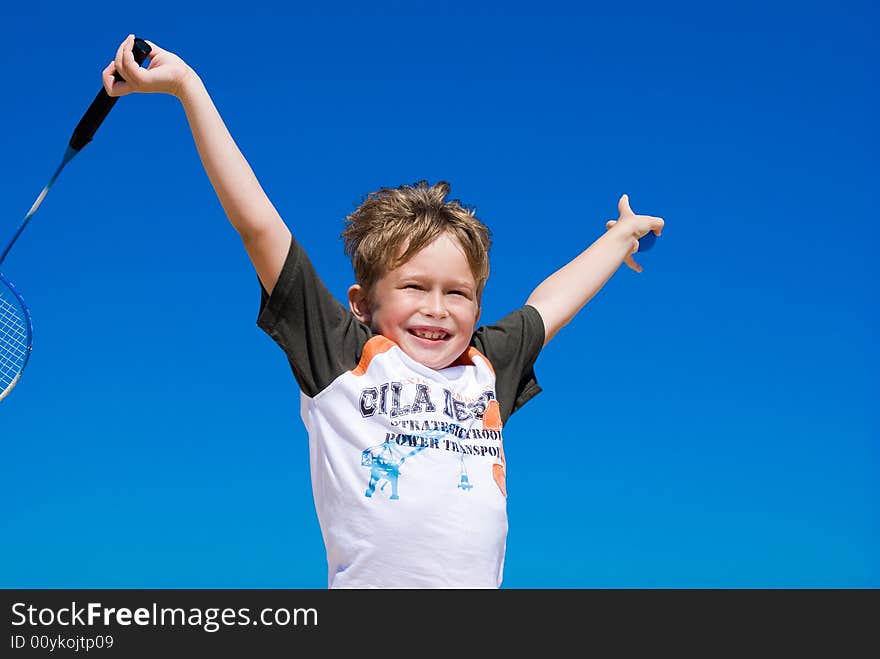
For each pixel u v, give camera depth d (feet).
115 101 8.07
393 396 7.50
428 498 7.20
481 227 8.52
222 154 7.56
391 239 8.00
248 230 7.53
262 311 7.59
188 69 7.73
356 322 8.07
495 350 8.75
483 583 7.31
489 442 7.83
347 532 7.20
